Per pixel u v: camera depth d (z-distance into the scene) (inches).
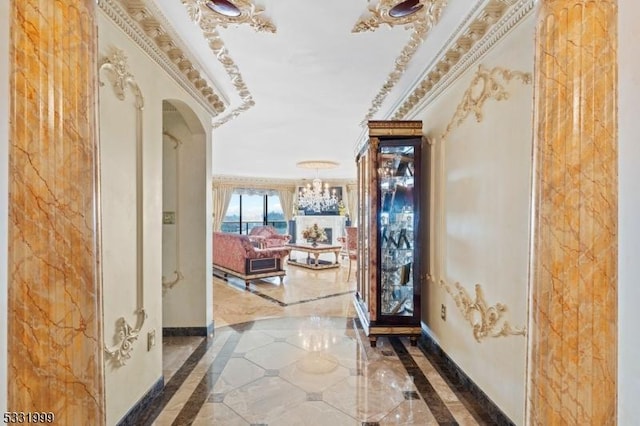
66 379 42.3
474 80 97.0
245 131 210.5
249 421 83.5
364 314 144.8
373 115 175.0
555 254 46.4
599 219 44.7
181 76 111.6
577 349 45.3
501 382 81.8
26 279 40.4
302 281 259.8
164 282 142.6
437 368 113.0
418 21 88.8
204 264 142.8
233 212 462.3
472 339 96.5
